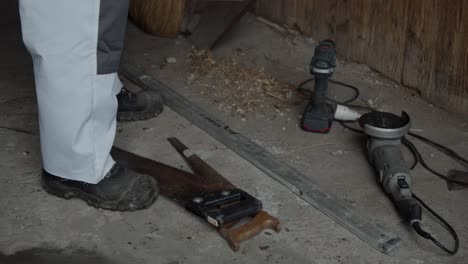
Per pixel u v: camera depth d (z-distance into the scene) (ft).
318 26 13.96
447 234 10.38
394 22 12.78
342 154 11.54
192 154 11.45
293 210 10.69
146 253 10.15
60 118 10.12
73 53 9.84
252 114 12.34
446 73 12.30
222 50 13.89
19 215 10.57
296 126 12.08
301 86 12.98
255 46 14.02
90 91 10.02
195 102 12.59
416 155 11.49
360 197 10.86
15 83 12.92
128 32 14.35
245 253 10.16
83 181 10.52
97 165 10.40
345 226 10.43
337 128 12.03
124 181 10.62
